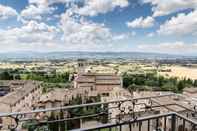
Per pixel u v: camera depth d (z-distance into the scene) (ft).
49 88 174.40
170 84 154.40
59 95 110.22
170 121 10.21
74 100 105.09
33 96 126.62
